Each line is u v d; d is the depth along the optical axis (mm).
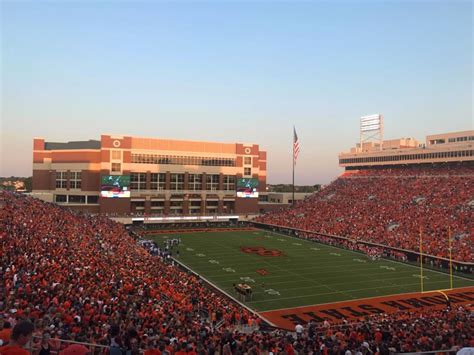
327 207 91500
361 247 63781
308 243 71312
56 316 15570
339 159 119688
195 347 14750
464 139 94812
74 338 13352
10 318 13336
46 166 96188
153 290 28891
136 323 17953
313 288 41594
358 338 20312
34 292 19922
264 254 60062
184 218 96438
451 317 26609
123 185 92438
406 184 90500
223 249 63969
